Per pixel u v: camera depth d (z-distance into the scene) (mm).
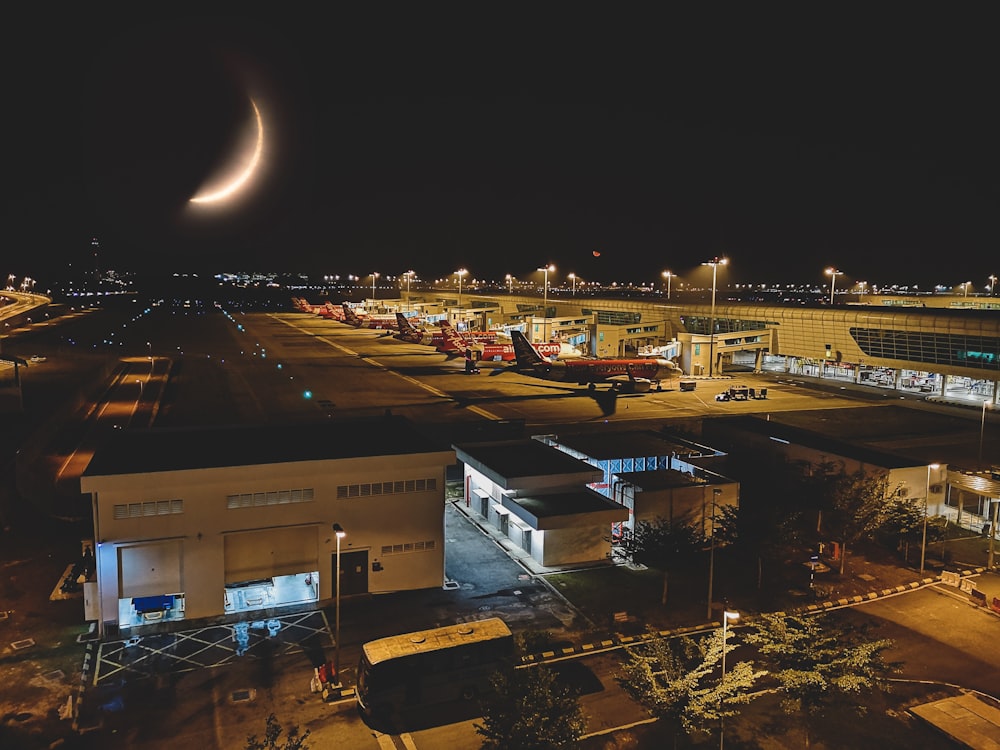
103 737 30609
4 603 42969
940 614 43344
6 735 30625
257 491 42062
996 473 66562
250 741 26234
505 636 34094
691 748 30500
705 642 32375
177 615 41656
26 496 61156
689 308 162000
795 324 137250
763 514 47812
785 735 31500
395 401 109125
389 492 44688
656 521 52969
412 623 41344
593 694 34500
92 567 42281
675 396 115875
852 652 31891
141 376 129250
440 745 30500
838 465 59125
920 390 122875
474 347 154750
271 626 40750
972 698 33906
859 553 52875
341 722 32000
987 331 103875
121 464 42406
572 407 105125
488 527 57219
